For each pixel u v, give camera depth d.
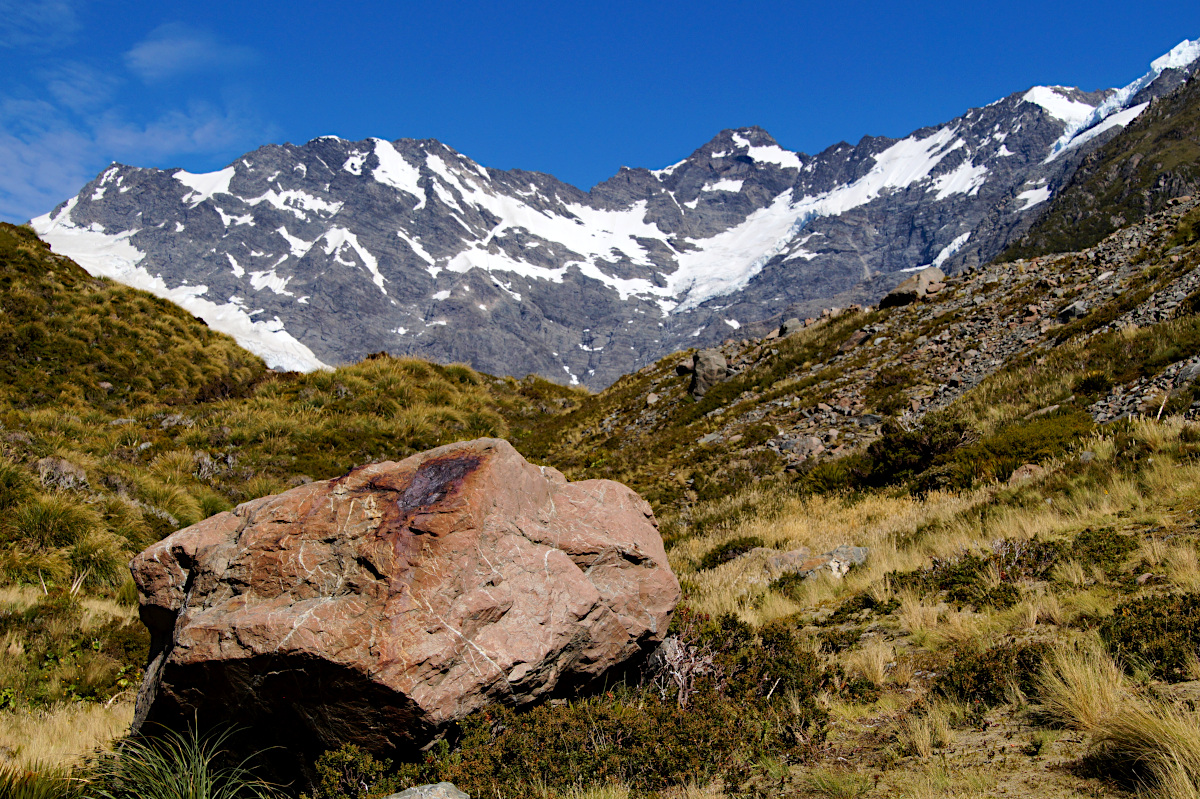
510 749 4.58
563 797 4.44
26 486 13.95
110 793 4.83
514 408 32.84
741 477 19.73
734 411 26.31
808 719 5.39
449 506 5.22
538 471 6.25
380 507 5.35
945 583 8.28
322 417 24.09
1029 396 17.22
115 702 8.56
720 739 4.97
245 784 4.76
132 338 28.22
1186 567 6.63
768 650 6.61
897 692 5.80
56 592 11.57
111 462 17.98
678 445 24.78
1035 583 7.59
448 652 4.65
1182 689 4.40
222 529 5.71
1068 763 3.92
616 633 5.57
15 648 9.20
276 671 4.62
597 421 31.20
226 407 24.23
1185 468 9.81
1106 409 14.38
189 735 5.04
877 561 9.99
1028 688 5.09
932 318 28.17
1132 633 5.23
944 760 4.34
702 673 6.04
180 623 5.07
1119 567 7.39
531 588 5.22
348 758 4.49
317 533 5.23
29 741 6.82
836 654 7.07
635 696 5.86
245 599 5.05
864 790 4.14
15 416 19.12
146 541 14.72
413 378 30.00
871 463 16.75
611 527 6.16
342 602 4.80
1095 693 4.43
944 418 16.88
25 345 24.58
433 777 4.47
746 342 37.12
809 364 28.95
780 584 10.27
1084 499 10.12
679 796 4.55
